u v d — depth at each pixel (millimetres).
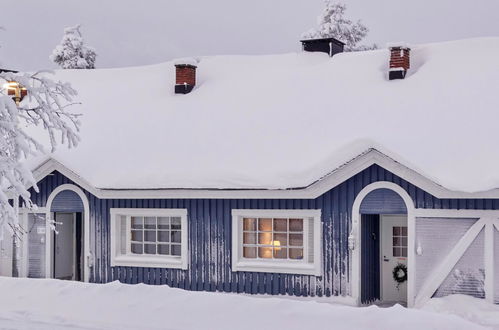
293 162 16750
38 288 14352
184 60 21109
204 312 12297
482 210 14781
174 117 19891
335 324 11320
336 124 17609
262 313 11977
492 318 13703
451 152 15602
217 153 17891
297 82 19906
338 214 16125
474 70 18172
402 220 17188
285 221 16891
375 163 15617
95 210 18562
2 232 11867
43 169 18656
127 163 18484
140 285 13656
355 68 19875
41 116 13688
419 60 19609
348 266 16016
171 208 17797
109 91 22422
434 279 15094
